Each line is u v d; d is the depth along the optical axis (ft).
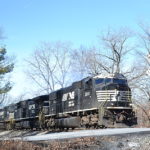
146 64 154.51
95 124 83.25
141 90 151.43
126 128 76.02
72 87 98.43
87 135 60.03
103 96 83.10
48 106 119.44
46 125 116.57
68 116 100.48
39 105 122.31
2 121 165.68
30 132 116.06
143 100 150.30
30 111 130.41
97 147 49.70
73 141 54.49
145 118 130.11
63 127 102.27
